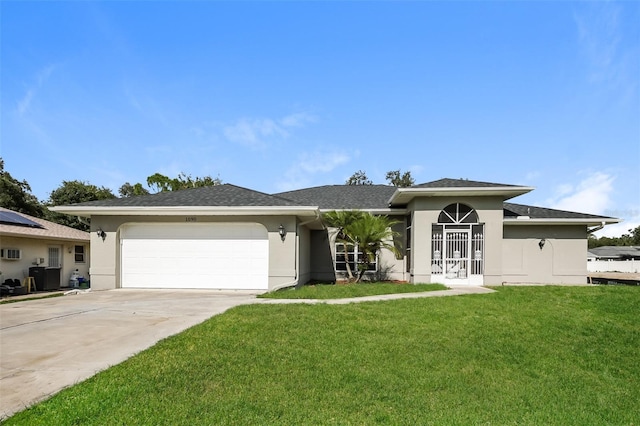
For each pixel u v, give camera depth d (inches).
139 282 597.0
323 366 235.9
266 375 218.1
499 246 627.8
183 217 592.4
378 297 479.5
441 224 646.5
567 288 549.6
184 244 596.7
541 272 713.0
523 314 391.9
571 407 204.7
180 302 452.4
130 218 596.4
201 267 592.1
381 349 273.0
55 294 605.9
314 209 553.0
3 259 652.7
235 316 350.3
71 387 190.2
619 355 289.1
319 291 518.0
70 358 235.5
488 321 361.1
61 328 314.0
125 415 163.9
